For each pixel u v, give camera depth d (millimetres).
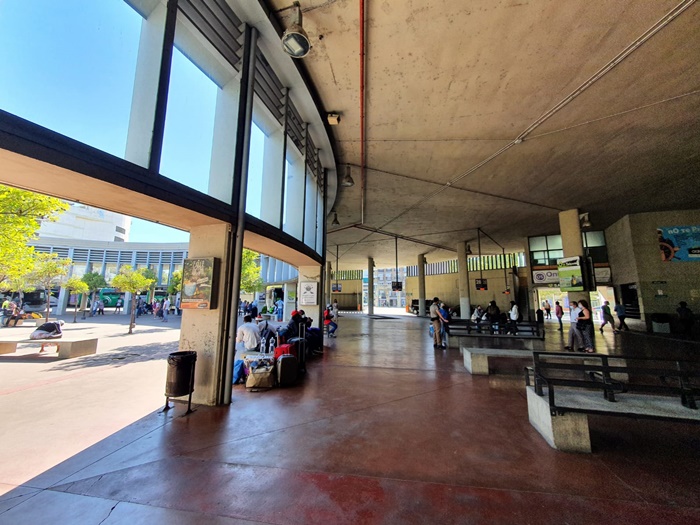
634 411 3131
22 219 6527
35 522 2170
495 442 3416
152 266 38938
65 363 7770
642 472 2799
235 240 5020
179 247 39094
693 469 2846
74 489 2572
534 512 2266
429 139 8320
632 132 7770
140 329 16438
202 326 4852
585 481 2660
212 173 5070
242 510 2311
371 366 7375
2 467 2920
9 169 2729
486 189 11898
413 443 3395
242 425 3908
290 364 5762
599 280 17734
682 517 2205
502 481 2668
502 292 29453
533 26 4809
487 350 6879
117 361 7992
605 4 4410
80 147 2820
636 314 15008
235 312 4926
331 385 5734
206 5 4414
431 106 6898
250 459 3064
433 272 37500
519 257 28938
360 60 5609
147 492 2533
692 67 5562
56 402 4777
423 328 17562
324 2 4516
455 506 2342
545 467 2891
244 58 5023
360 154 9344
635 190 11805
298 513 2273
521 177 10672
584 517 2211
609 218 15867
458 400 4859
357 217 16641
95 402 4785
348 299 48375
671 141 8195
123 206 3941
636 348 9750
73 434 3643
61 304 32312
